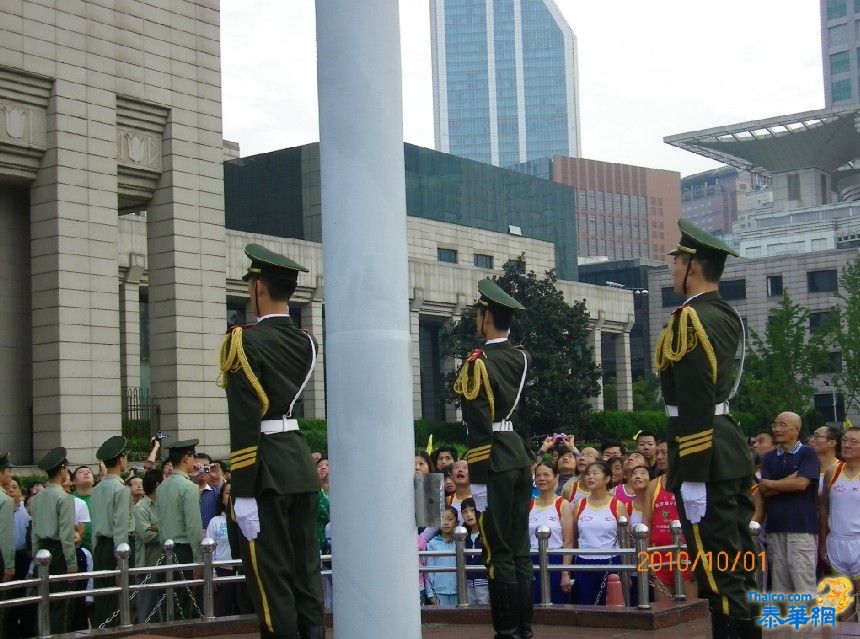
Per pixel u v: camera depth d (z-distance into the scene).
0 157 25.58
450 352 50.31
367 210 5.84
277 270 6.90
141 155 28.48
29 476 23.41
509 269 51.03
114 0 27.64
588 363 50.41
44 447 26.19
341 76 5.89
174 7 29.22
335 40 5.91
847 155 101.31
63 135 26.23
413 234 59.56
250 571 6.55
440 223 61.72
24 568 13.52
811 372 60.53
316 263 49.16
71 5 26.61
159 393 29.00
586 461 12.42
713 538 6.53
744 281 86.00
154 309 29.12
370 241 5.84
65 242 26.20
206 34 30.16
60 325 26.03
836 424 77.62
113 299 27.25
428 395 60.28
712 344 6.52
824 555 10.45
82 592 9.81
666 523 10.88
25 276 27.50
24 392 27.34
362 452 5.75
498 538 7.98
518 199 71.12
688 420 6.51
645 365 91.62
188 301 29.03
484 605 10.21
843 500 10.15
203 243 29.59
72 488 14.65
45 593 9.52
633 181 177.75
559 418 48.41
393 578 5.72
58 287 26.03
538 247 69.31
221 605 12.62
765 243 98.06
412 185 62.38
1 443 26.73
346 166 5.86
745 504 6.78
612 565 9.57
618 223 174.75
